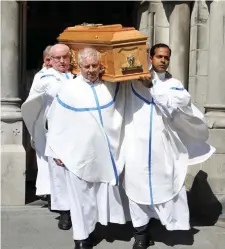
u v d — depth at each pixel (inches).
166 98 179.2
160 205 184.9
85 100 180.1
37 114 221.8
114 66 173.2
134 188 184.1
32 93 214.4
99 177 182.7
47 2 418.9
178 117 184.1
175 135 186.7
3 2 241.1
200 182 235.9
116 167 183.5
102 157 181.8
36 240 198.2
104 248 189.9
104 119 180.9
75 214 181.9
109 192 187.0
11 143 244.1
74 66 203.3
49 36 427.5
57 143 181.3
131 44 172.9
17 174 241.9
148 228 194.4
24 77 305.9
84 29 195.2
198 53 262.8
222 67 239.9
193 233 207.5
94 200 184.1
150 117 183.0
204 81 261.6
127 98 186.4
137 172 183.3
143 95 184.1
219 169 236.2
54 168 203.0
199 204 235.5
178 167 188.2
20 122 244.5
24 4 298.8
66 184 202.2
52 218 223.6
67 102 180.4
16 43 245.3
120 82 185.2
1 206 240.7
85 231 182.2
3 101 244.1
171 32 273.4
